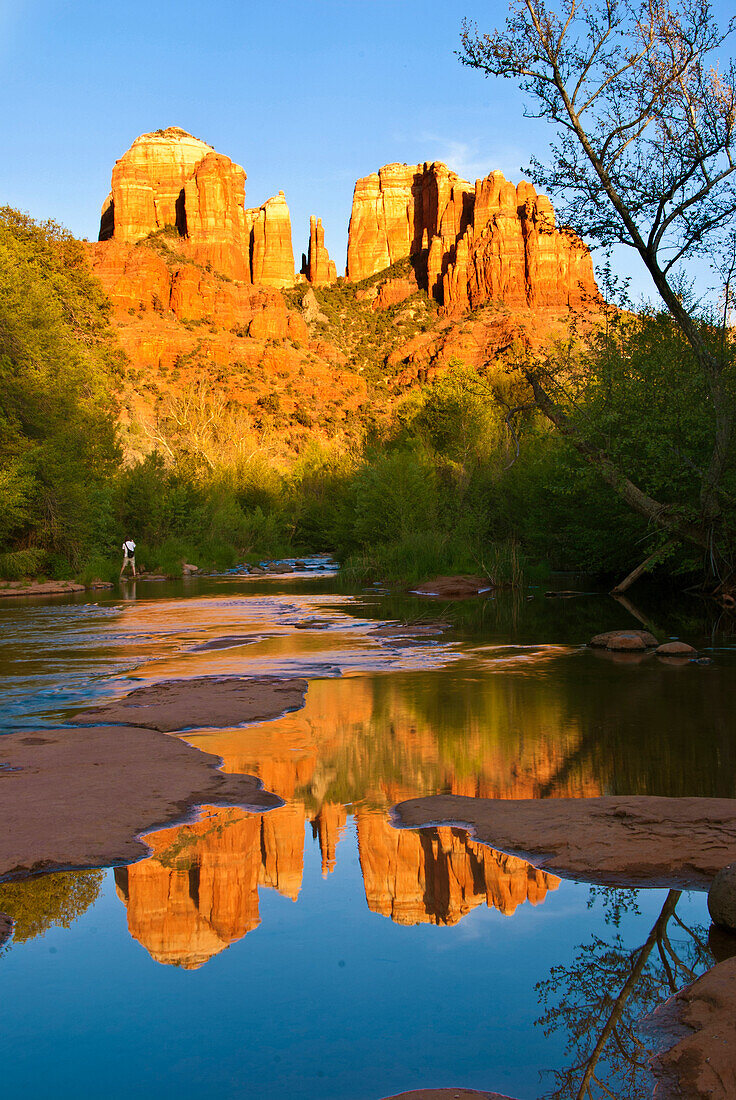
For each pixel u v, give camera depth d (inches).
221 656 424.8
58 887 148.3
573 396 619.5
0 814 180.1
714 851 156.1
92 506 1105.4
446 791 200.2
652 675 354.0
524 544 1026.7
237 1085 92.7
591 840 164.1
